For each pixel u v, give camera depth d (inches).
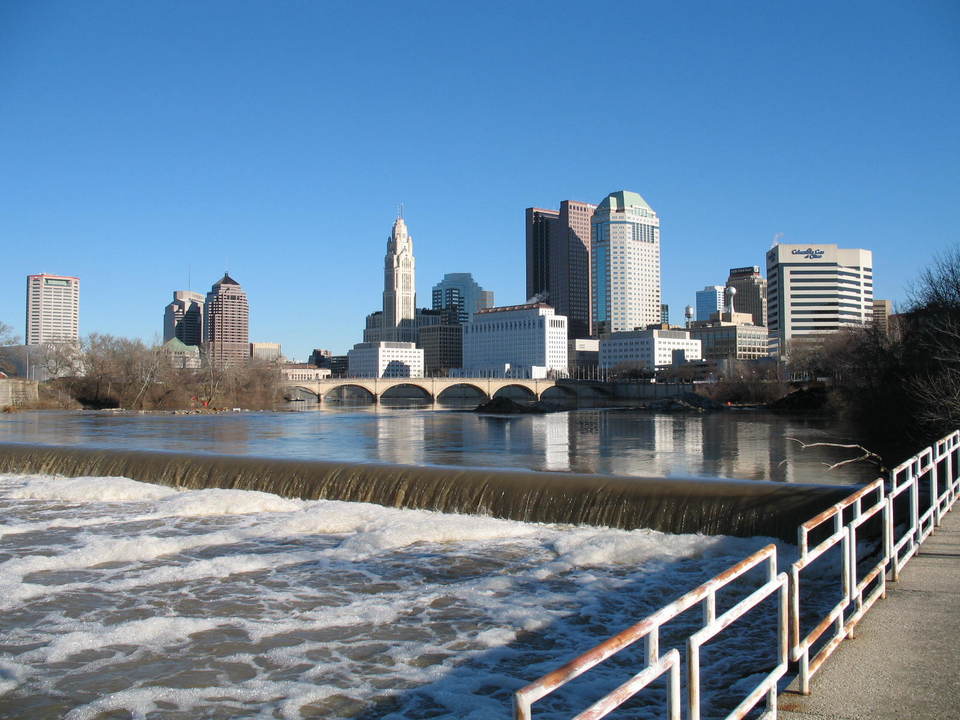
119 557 1008.9
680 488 1144.2
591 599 812.6
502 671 629.6
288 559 983.6
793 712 380.2
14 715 561.3
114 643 700.0
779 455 2396.7
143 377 7135.8
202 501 1352.1
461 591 843.4
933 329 2246.6
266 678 620.1
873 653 456.4
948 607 537.6
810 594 813.9
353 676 622.2
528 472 1314.0
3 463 1861.5
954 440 979.3
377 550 1015.0
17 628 743.7
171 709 567.5
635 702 550.0
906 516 1024.2
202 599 828.6
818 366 6776.6
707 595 305.6
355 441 3208.7
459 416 6058.1
